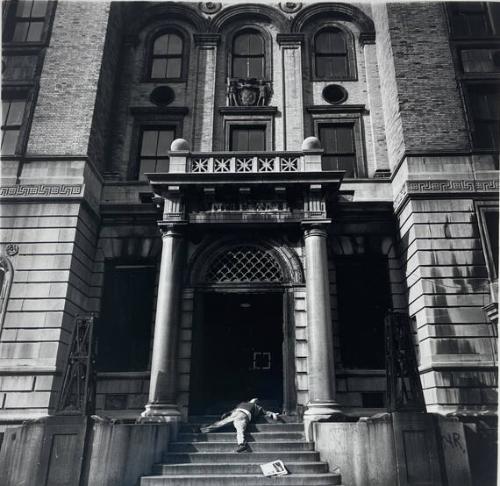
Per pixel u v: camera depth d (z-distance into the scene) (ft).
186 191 41.57
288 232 42.57
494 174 41.93
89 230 45.09
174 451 32.63
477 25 52.01
